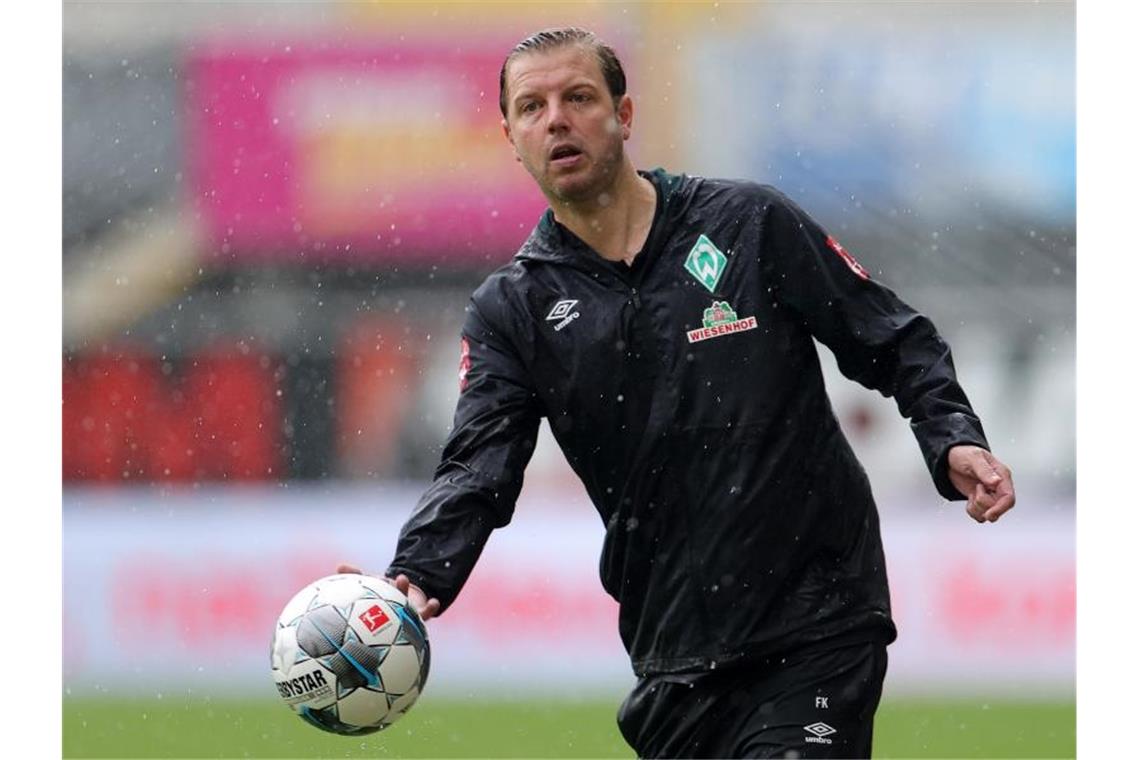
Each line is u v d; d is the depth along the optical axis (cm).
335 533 5444
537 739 3909
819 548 1738
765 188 1775
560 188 1731
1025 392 5653
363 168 5869
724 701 1753
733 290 1742
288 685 1661
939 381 1734
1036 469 5588
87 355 5834
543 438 5159
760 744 1695
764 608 1722
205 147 5972
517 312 1781
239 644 5084
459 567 1725
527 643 4741
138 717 4344
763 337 1738
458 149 5866
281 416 5756
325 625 1648
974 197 5803
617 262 1755
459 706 4328
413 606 1689
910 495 5231
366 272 5859
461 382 1812
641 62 5850
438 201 5853
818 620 1720
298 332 5816
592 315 1756
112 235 5950
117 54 6019
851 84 5831
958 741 3884
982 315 5728
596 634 4778
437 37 5878
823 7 5844
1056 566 4838
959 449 1698
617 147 1741
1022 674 4697
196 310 5884
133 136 5984
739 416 1725
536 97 1733
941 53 5838
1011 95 5806
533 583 4812
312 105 5912
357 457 5744
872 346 1753
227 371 5822
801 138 5841
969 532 4928
